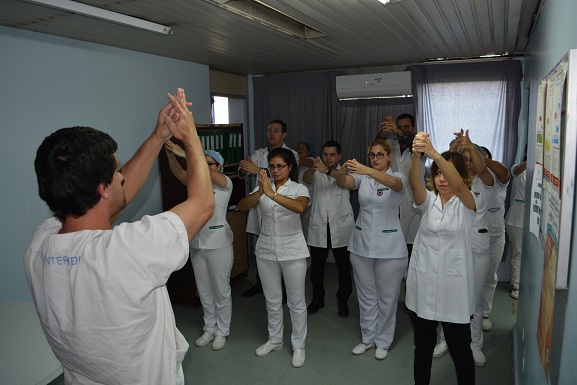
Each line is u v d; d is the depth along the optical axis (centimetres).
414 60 439
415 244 234
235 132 448
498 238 315
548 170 128
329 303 396
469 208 218
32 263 94
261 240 295
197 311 382
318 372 283
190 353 310
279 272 300
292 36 307
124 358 89
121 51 348
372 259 295
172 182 391
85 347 89
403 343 320
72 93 307
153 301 91
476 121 438
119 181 97
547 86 138
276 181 295
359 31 297
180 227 91
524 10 245
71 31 278
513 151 422
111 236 87
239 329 347
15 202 270
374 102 482
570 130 92
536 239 183
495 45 361
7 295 268
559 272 96
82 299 86
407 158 412
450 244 217
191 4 224
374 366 289
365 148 491
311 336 333
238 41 323
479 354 287
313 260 374
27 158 277
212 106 488
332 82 488
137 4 224
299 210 269
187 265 386
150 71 380
